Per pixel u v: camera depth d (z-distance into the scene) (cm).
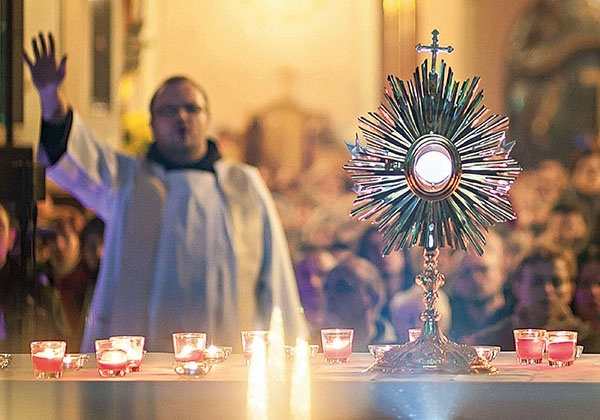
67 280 737
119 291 675
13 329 538
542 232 831
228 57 1116
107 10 992
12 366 314
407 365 293
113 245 681
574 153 1016
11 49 486
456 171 295
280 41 1122
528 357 312
